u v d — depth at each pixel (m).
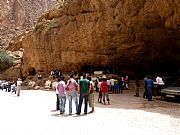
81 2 29.42
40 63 36.31
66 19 31.77
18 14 73.12
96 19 27.08
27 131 10.07
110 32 26.05
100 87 18.22
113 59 28.48
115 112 14.36
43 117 13.28
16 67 44.47
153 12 21.58
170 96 18.56
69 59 31.67
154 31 23.88
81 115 13.80
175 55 26.22
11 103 19.25
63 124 11.44
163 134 9.60
